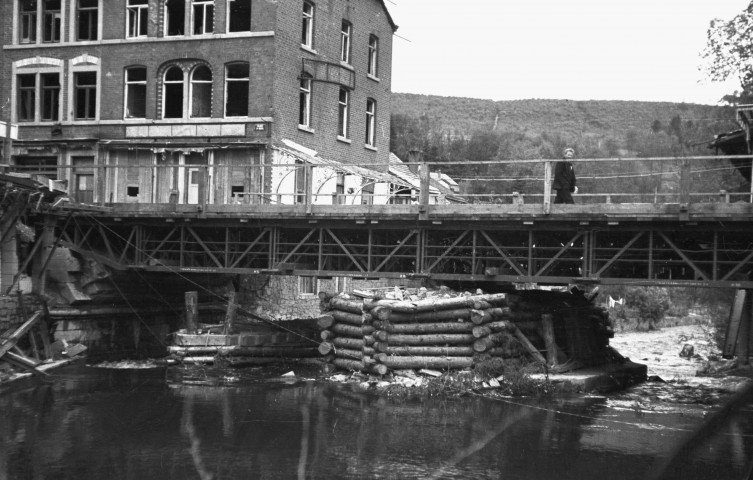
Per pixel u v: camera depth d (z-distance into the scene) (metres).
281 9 33.34
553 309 24.36
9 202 23.91
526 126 185.62
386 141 43.22
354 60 39.34
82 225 26.86
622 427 17.47
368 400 19.94
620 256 21.81
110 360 26.62
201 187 25.08
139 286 29.41
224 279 33.38
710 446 11.68
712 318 40.91
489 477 13.61
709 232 20.16
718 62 41.53
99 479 13.30
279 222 24.22
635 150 120.69
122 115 35.03
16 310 23.94
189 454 14.82
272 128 33.03
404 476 13.61
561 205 20.44
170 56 34.28
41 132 36.00
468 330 21.61
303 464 14.24
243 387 21.66
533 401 20.17
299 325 27.94
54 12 36.19
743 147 32.12
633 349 35.97
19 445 15.24
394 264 24.69
